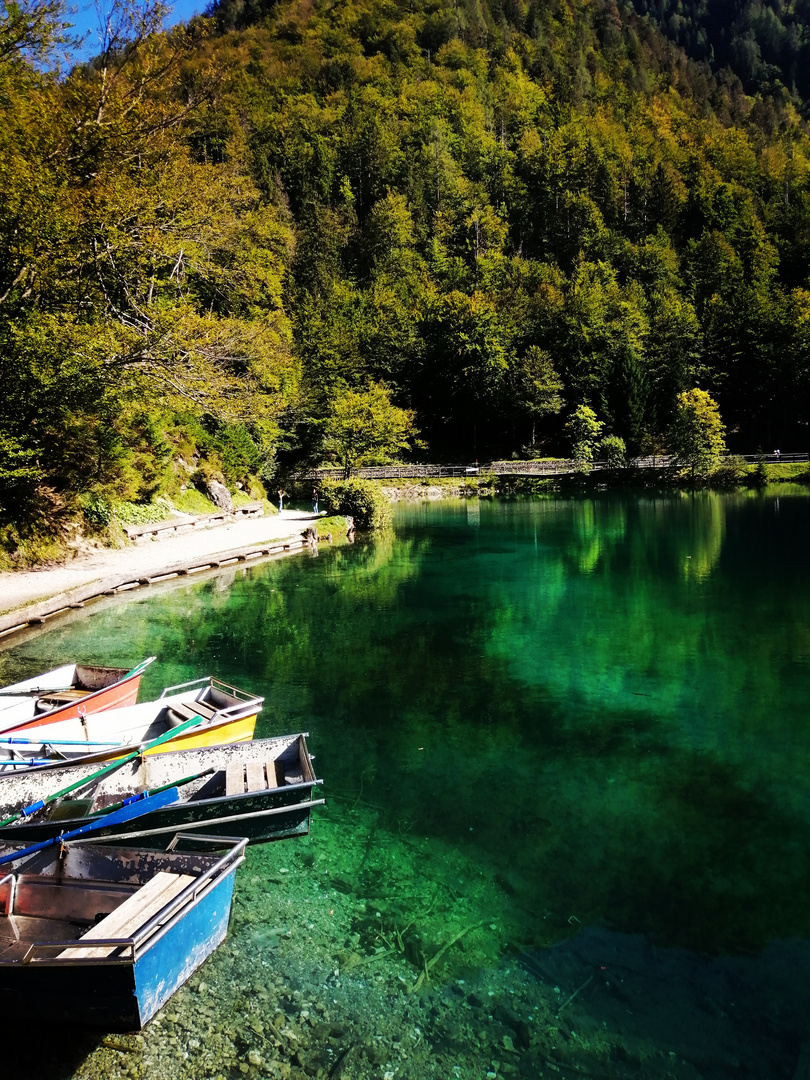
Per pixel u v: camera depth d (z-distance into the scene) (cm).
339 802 780
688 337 7025
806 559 2386
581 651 1376
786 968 523
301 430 5691
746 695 1124
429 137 11344
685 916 582
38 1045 454
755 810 763
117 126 1867
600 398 6731
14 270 1794
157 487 2808
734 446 6712
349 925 569
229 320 2394
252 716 859
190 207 2225
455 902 600
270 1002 488
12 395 1816
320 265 7969
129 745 735
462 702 1101
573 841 701
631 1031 464
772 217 9869
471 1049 450
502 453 6900
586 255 9212
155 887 521
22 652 1359
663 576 2134
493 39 15338
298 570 2270
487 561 2438
